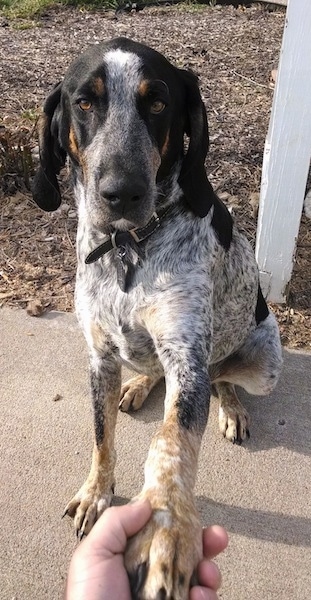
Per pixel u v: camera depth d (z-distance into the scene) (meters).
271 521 0.71
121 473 0.76
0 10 2.36
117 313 0.66
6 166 1.26
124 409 0.84
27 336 0.95
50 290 1.04
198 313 0.64
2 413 0.83
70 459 0.77
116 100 0.59
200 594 0.37
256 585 0.65
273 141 0.89
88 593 0.37
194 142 0.66
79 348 0.94
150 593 0.37
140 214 0.57
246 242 0.81
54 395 0.86
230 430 0.81
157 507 0.43
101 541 0.39
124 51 0.61
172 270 0.65
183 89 0.65
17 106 1.57
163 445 0.51
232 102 1.62
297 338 0.97
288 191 0.92
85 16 2.33
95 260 0.66
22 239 1.14
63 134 0.66
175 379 0.61
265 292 1.02
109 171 0.56
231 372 0.84
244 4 2.51
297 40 0.82
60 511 0.71
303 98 0.86
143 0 2.49
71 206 1.21
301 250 1.13
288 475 0.77
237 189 1.26
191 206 0.66
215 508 0.73
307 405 0.87
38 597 0.63
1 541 0.68
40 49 1.99
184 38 2.10
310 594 0.64
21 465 0.76
